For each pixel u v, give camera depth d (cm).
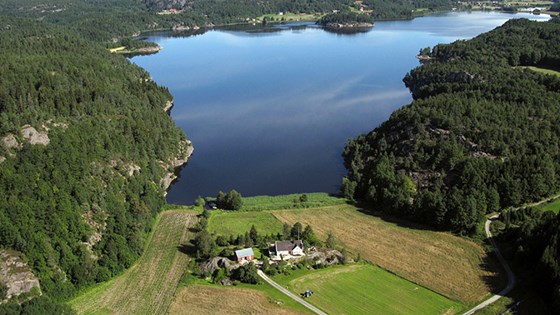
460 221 13500
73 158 14000
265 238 13138
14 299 10444
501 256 12456
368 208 15400
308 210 15225
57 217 12112
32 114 15400
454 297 11025
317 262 12169
